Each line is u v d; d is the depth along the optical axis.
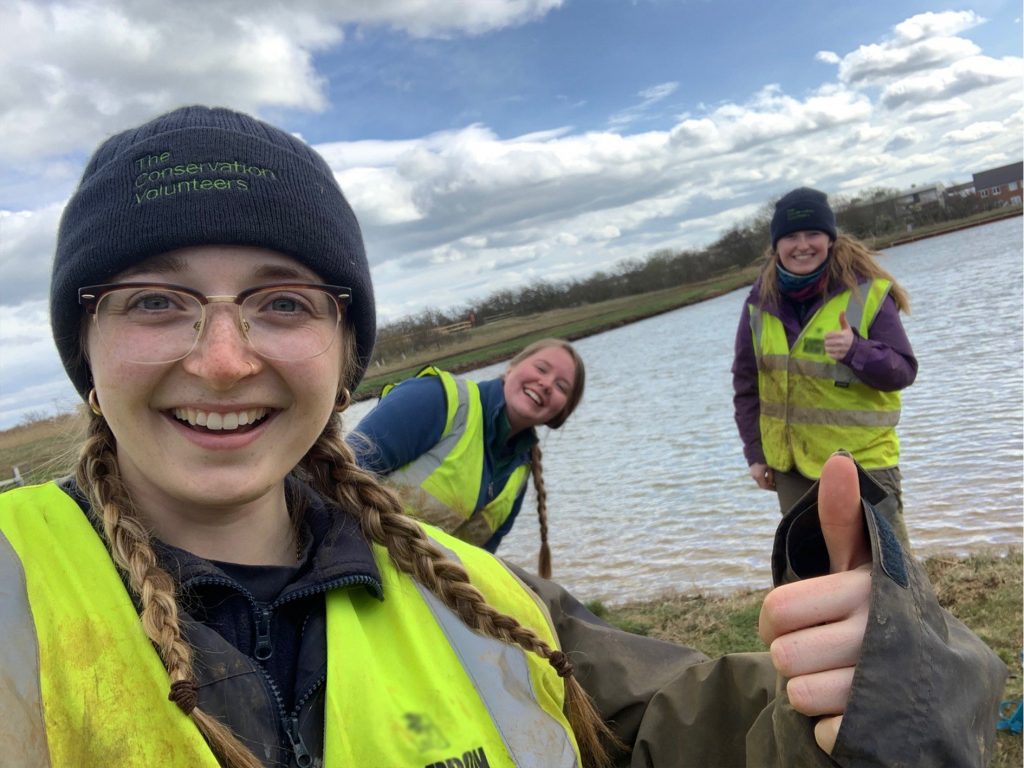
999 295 7.27
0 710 0.35
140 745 0.36
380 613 0.48
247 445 0.43
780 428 1.52
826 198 1.47
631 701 0.60
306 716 0.42
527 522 3.11
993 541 1.90
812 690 0.40
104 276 0.43
